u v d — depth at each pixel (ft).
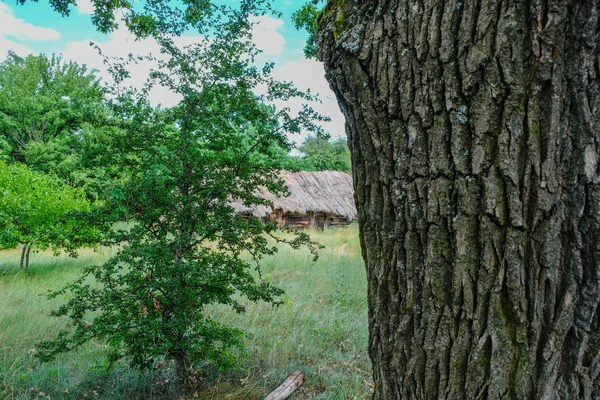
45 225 25.67
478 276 3.83
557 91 3.44
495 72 3.59
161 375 11.80
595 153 3.41
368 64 4.29
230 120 10.77
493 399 3.84
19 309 16.99
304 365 12.50
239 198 11.15
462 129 3.80
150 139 10.08
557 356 3.63
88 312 16.01
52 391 10.69
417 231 4.16
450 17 3.78
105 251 32.99
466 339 3.94
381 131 4.31
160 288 9.58
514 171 3.60
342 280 21.56
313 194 61.52
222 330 10.44
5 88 74.54
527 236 3.63
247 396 10.62
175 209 10.25
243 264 10.98
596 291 3.47
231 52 9.99
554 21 3.36
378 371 4.73
